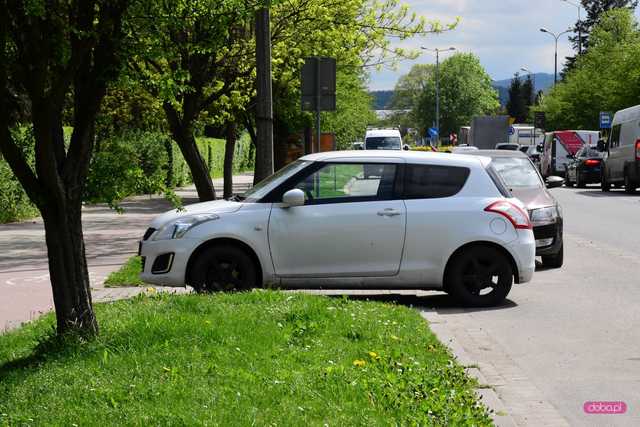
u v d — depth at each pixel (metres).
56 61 8.18
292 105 31.02
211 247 12.41
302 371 7.57
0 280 15.53
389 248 12.51
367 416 6.29
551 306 12.79
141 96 36.00
